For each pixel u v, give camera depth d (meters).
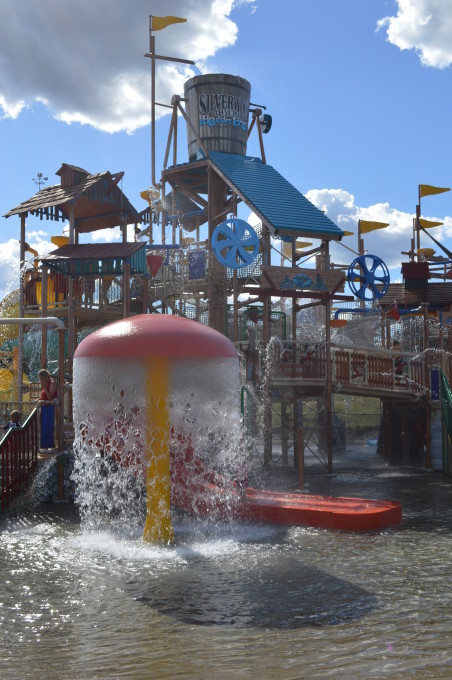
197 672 5.49
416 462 24.34
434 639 6.25
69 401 16.28
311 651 5.96
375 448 30.50
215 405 10.74
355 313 30.45
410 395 23.27
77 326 24.92
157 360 10.04
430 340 28.22
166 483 10.83
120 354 9.96
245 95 27.11
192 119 26.98
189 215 28.44
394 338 30.28
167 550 10.31
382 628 6.59
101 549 10.38
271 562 9.55
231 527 12.23
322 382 21.44
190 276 25.08
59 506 14.21
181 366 10.09
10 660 5.81
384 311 29.78
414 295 29.84
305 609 7.28
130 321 10.42
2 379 28.05
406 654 5.86
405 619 6.87
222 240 21.80
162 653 5.96
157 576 8.77
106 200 23.44
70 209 22.88
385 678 5.32
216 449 13.69
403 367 24.03
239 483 13.30
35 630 6.64
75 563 9.47
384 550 10.34
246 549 10.41
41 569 9.13
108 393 10.45
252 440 20.56
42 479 14.46
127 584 8.38
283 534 11.60
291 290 21.66
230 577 8.70
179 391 10.38
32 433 14.27
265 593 7.95
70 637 6.42
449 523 12.72
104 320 24.78
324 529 12.04
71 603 7.57
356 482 19.55
